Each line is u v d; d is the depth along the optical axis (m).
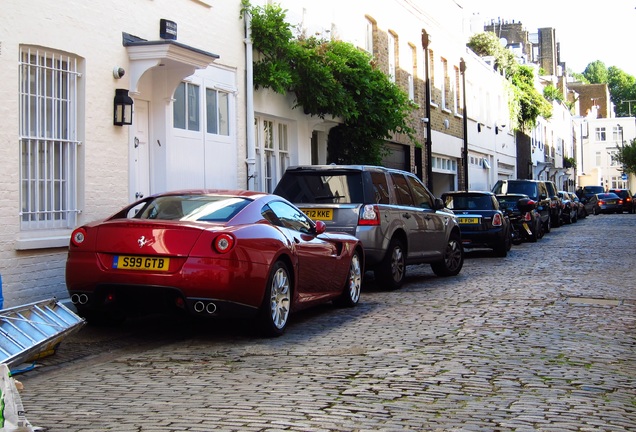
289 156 17.52
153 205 8.30
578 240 24.56
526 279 13.34
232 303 7.40
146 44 11.26
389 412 5.08
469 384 5.84
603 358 6.83
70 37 10.23
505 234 18.48
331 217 11.32
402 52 25.44
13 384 3.88
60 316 7.31
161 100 12.58
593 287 12.04
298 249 8.51
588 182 106.31
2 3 9.08
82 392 5.76
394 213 11.89
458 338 7.73
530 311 9.55
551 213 32.59
